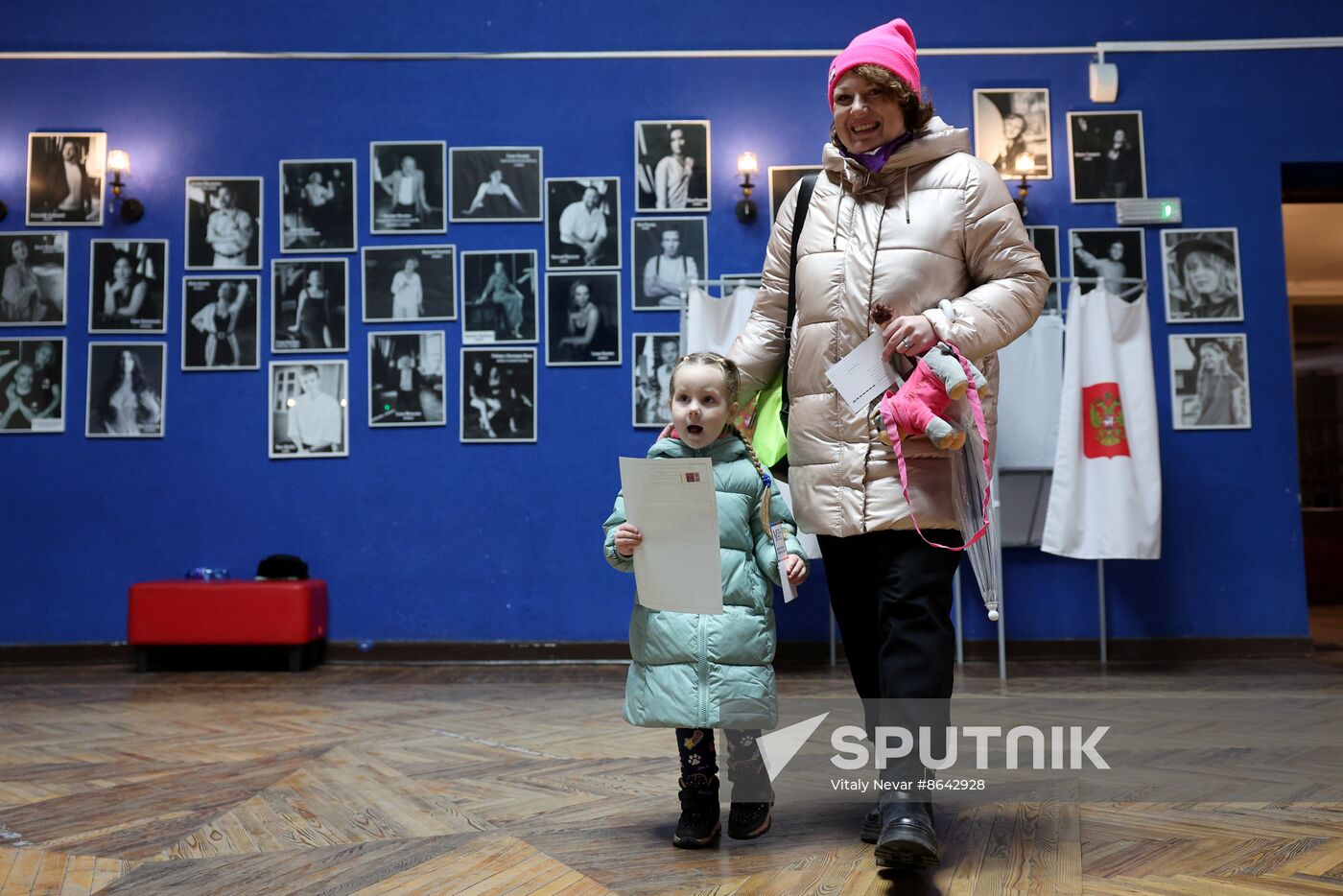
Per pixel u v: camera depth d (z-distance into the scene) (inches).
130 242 241.4
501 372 239.0
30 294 240.4
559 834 90.7
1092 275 239.6
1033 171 242.1
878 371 81.4
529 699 177.6
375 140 243.8
